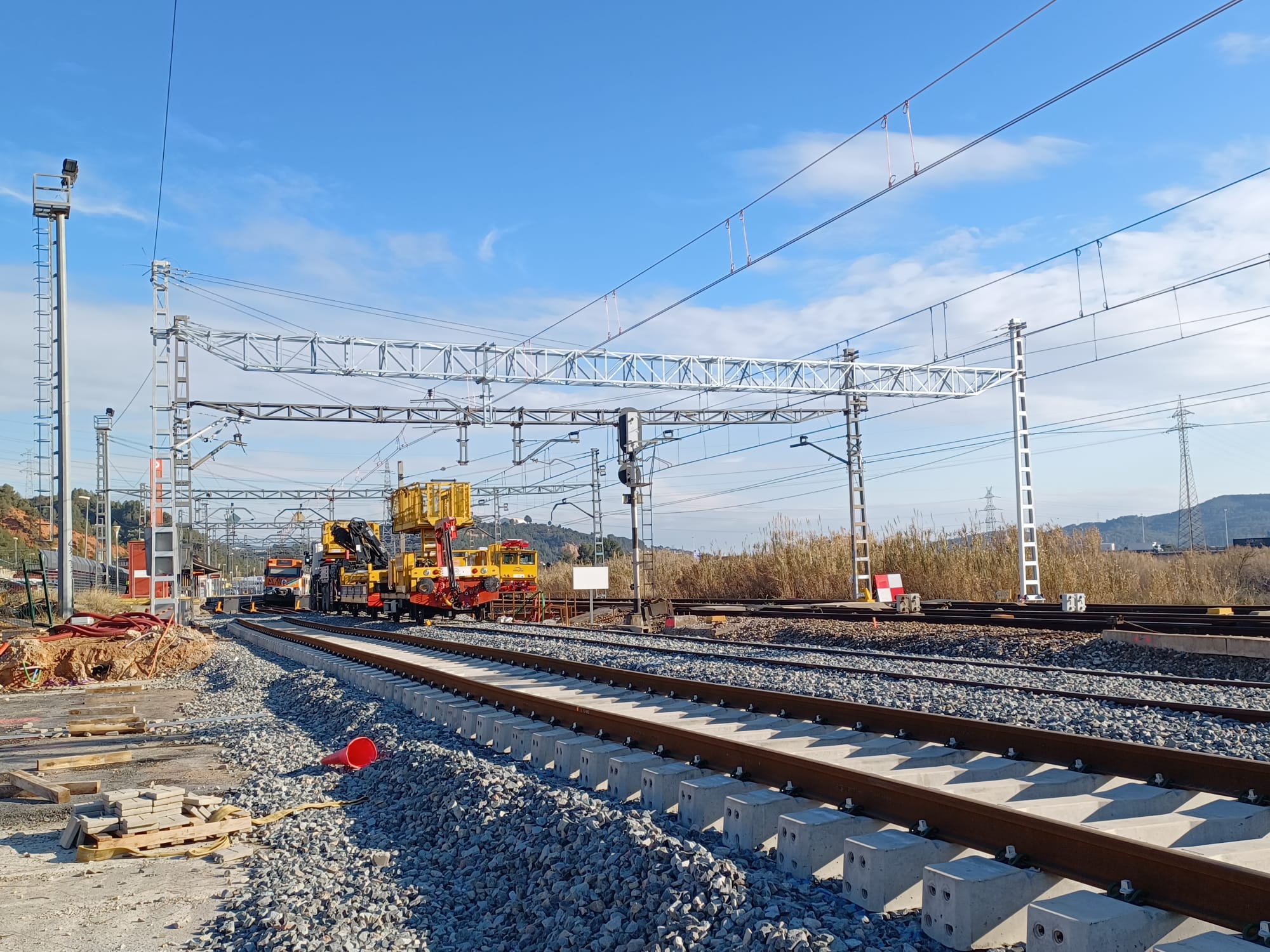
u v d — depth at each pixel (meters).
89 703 17.38
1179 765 6.48
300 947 5.13
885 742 8.63
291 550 99.38
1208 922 4.02
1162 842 5.37
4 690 19.97
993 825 5.05
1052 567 28.67
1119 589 27.52
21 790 9.48
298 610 58.34
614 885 5.39
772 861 5.78
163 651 23.59
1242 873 3.88
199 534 80.81
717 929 4.64
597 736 9.26
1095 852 4.53
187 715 15.02
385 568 38.75
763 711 10.64
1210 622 17.00
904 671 14.12
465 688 12.65
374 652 19.73
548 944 5.05
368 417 33.97
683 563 45.19
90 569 52.03
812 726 9.66
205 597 74.38
